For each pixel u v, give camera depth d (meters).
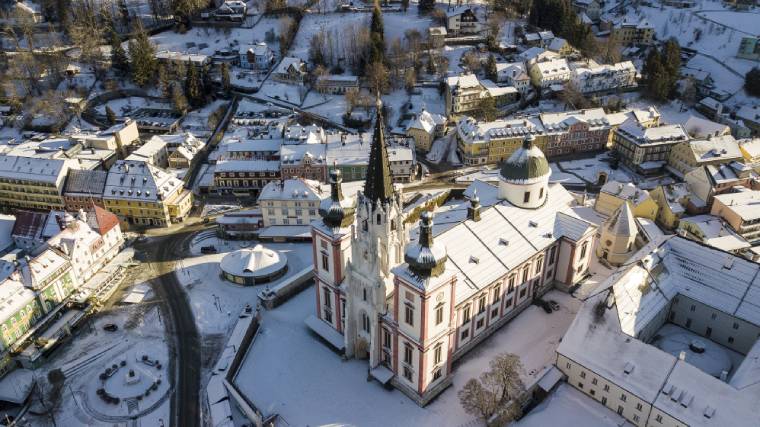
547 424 106.44
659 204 177.25
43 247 148.50
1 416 116.31
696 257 126.56
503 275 119.81
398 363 110.56
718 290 121.56
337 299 120.06
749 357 102.69
